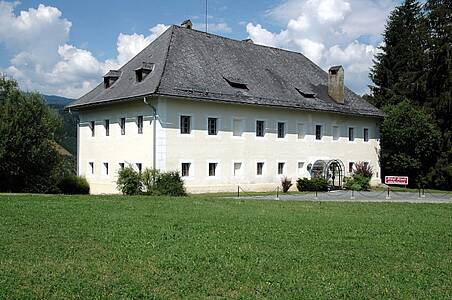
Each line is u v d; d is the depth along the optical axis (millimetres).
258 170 39000
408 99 54469
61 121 36688
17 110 33500
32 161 33625
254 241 12312
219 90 35781
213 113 35594
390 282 8828
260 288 8289
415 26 58094
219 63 39000
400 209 21922
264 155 39156
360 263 10234
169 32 39031
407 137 48906
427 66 53094
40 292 7820
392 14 61875
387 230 14781
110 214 17047
